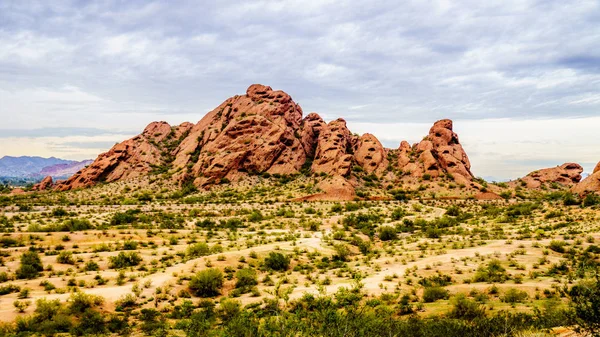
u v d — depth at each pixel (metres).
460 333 18.92
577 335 13.65
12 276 43.78
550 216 82.56
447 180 140.50
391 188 139.50
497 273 42.31
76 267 49.34
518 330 17.77
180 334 27.09
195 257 53.91
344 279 45.78
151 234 70.69
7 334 27.16
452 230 79.75
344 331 15.94
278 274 48.75
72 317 31.03
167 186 147.25
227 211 107.44
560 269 42.88
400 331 18.53
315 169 150.62
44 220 83.44
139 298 37.41
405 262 52.34
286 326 16.64
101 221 84.69
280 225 89.00
